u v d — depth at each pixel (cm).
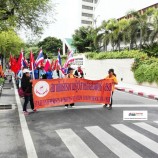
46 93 1262
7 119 1073
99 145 738
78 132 871
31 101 1247
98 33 5200
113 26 4719
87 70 4781
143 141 775
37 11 2181
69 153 675
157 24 3412
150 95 1848
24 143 760
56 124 985
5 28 2066
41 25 2234
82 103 1482
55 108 1317
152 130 898
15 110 1270
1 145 744
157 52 3312
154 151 689
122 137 815
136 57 2991
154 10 3669
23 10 2042
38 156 655
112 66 3631
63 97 1311
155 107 1378
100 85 1345
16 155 664
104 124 983
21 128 929
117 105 1440
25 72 1173
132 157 644
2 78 3023
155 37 3441
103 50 5481
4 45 4388
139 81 2825
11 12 2014
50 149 707
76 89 1338
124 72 3231
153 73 2542
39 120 1053
